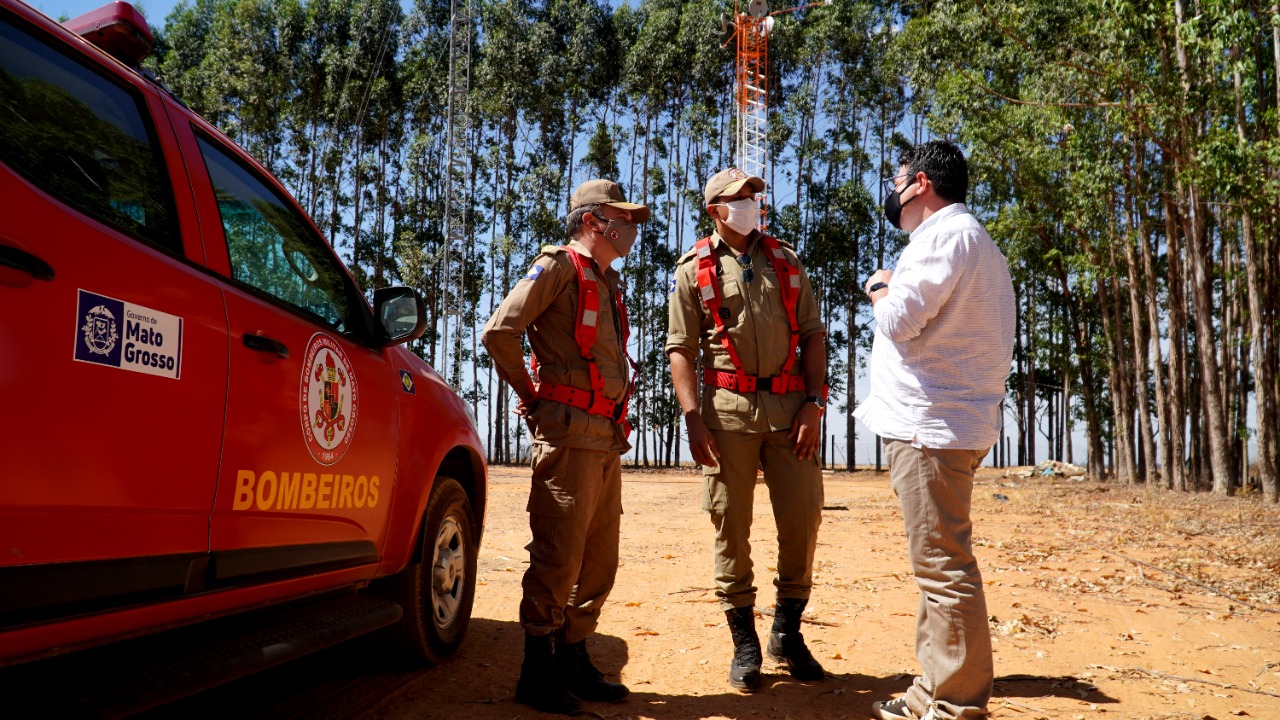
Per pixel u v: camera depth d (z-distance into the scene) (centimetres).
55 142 202
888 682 361
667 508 1339
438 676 357
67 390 186
